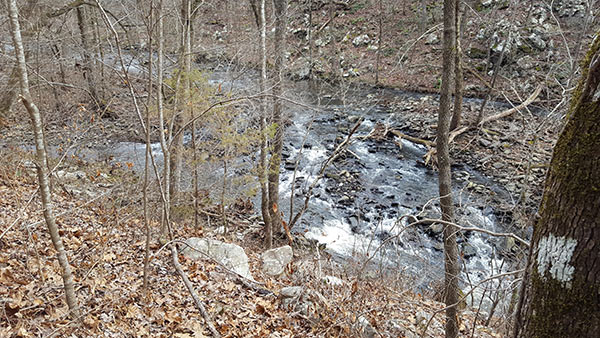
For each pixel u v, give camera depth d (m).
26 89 3.14
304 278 5.66
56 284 4.33
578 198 1.52
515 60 19.48
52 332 3.43
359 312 4.86
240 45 8.90
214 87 7.38
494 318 6.47
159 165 11.32
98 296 4.38
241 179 8.42
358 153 15.50
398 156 15.25
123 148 12.46
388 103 19.75
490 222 10.43
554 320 1.59
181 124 7.30
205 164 8.73
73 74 13.18
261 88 8.05
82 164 10.08
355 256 8.04
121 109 12.88
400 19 25.75
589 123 1.53
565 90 6.41
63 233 5.82
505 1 21.47
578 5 20.11
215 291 5.30
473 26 21.98
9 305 3.64
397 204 11.98
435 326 5.59
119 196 7.94
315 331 4.76
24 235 5.29
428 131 16.84
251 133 7.84
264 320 4.91
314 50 23.61
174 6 6.45
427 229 10.43
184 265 5.84
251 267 7.19
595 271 1.48
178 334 4.14
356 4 27.81
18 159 8.18
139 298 4.63
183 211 8.27
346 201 12.21
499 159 14.02
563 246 1.57
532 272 1.72
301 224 10.99
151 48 4.71
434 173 14.12
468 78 20.31
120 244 5.99
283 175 13.67
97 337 3.69
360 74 22.39
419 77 21.66
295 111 12.22
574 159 1.56
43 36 8.74
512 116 16.64
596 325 1.48
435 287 7.18
